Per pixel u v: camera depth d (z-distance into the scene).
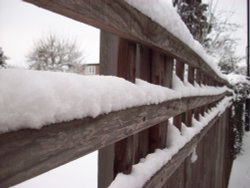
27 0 0.42
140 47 0.98
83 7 0.48
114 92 0.60
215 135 3.07
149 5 0.78
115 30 0.63
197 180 1.93
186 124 1.60
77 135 0.46
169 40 1.00
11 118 0.32
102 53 0.88
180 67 1.43
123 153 0.79
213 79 2.77
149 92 0.84
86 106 0.48
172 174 1.21
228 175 4.75
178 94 1.19
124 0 0.63
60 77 0.42
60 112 0.40
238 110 6.02
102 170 0.84
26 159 0.34
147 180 0.84
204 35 9.09
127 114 0.67
